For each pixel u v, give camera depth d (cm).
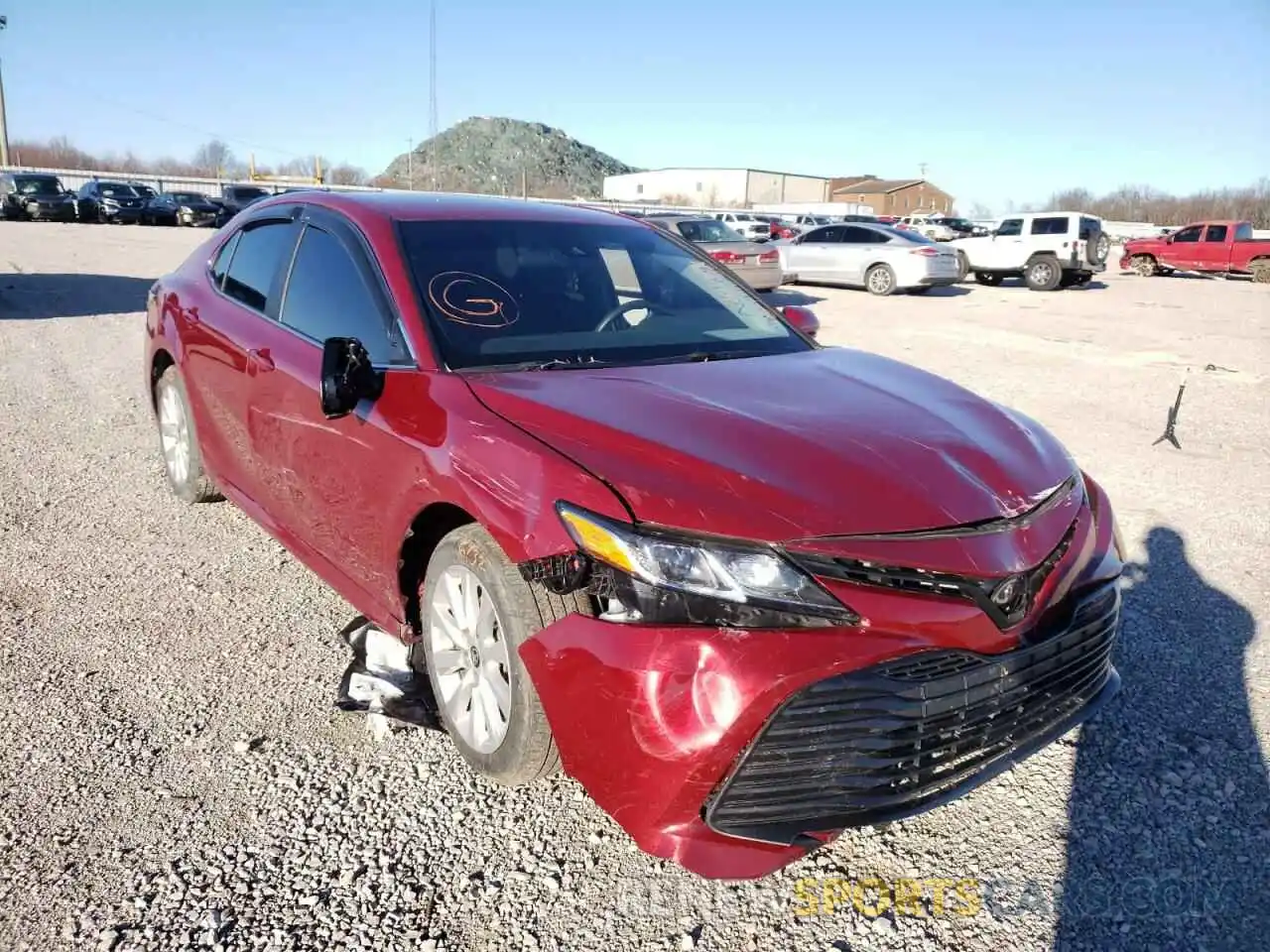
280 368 344
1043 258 2231
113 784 271
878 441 250
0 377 787
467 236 344
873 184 10612
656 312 349
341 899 233
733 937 227
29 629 358
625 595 215
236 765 283
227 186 3944
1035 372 1013
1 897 229
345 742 296
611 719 214
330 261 348
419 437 270
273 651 349
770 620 208
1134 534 500
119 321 1125
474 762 270
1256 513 539
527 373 288
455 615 272
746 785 209
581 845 255
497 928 226
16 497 496
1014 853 257
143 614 373
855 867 251
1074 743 308
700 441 240
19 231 2902
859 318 1510
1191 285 2502
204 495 472
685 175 10375
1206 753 303
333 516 321
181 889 234
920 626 213
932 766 223
